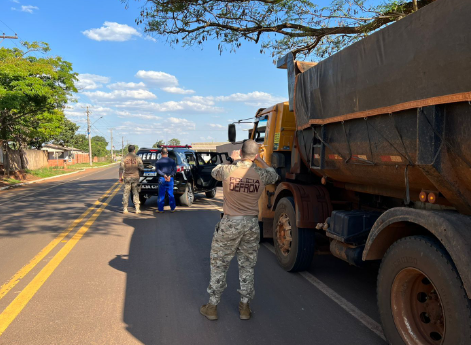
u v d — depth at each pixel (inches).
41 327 138.0
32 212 416.8
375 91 126.4
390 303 117.3
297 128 199.9
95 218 373.4
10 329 136.3
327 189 203.5
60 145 2628.0
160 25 355.6
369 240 127.7
